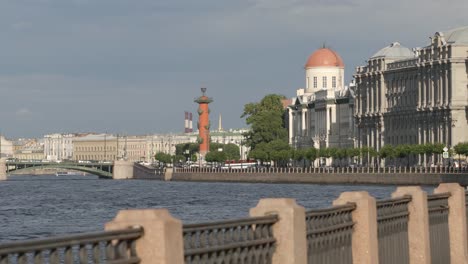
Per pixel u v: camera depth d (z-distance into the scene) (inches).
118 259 1164.5
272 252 1445.6
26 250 1062.4
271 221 1429.6
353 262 1733.5
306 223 1540.4
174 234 1201.4
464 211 2233.0
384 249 1856.5
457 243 2218.3
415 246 2010.3
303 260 1470.2
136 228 1179.9
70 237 1107.3
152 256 1183.6
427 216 2017.7
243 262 1389.0
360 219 1731.1
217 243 1342.3
